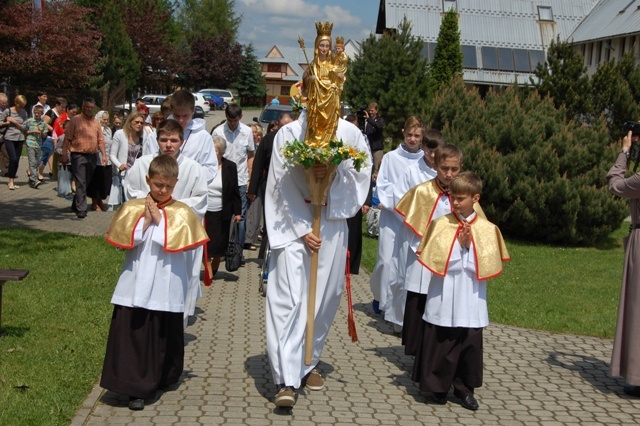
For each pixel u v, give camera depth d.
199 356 6.35
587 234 13.80
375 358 6.61
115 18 38.03
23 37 21.02
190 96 6.89
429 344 5.43
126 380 4.95
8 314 6.89
